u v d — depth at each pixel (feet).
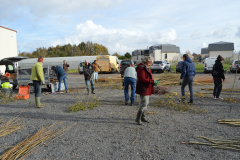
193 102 20.30
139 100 22.24
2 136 12.26
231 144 9.89
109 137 11.61
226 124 13.35
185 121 14.26
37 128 13.55
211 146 10.07
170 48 200.64
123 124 13.91
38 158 9.28
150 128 12.97
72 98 24.75
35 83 19.53
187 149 9.82
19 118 16.03
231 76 48.39
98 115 16.40
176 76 37.73
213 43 187.73
